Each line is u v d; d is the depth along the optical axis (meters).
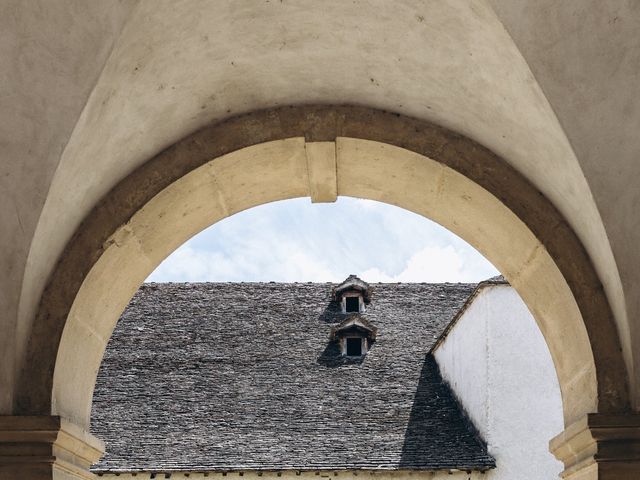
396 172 6.22
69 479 5.51
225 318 23.64
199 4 4.86
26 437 5.07
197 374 21.81
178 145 5.81
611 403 5.29
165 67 5.18
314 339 22.98
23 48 4.68
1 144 4.89
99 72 4.78
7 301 5.09
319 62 5.55
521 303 19.50
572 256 5.56
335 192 6.70
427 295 24.73
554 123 4.99
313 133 5.89
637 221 5.10
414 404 20.88
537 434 19.02
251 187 6.41
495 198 5.75
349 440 19.77
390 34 5.25
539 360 19.28
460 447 19.33
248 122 5.88
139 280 6.46
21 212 5.01
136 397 21.08
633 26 4.66
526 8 4.62
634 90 4.82
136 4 4.61
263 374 21.83
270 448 19.58
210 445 19.72
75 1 4.55
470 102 5.50
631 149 4.98
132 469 19.05
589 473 5.33
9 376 5.14
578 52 4.75
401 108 5.86
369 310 24.09
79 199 5.41
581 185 5.16
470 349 20.12
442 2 4.82
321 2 5.05
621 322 5.30
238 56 5.41
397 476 18.97
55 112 4.85
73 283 5.47
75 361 5.78
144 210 5.73
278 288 24.78
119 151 5.47
